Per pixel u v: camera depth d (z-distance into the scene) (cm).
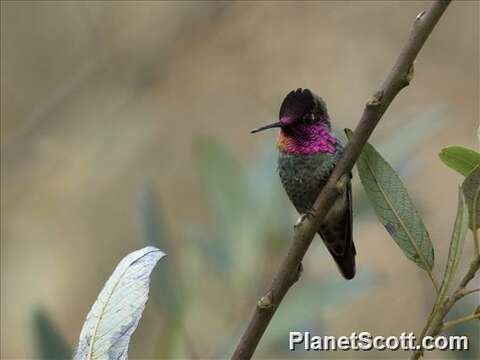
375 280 642
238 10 1368
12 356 1152
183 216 1228
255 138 1295
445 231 1070
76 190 1265
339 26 1364
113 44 1351
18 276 1198
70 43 1349
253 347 383
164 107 1328
